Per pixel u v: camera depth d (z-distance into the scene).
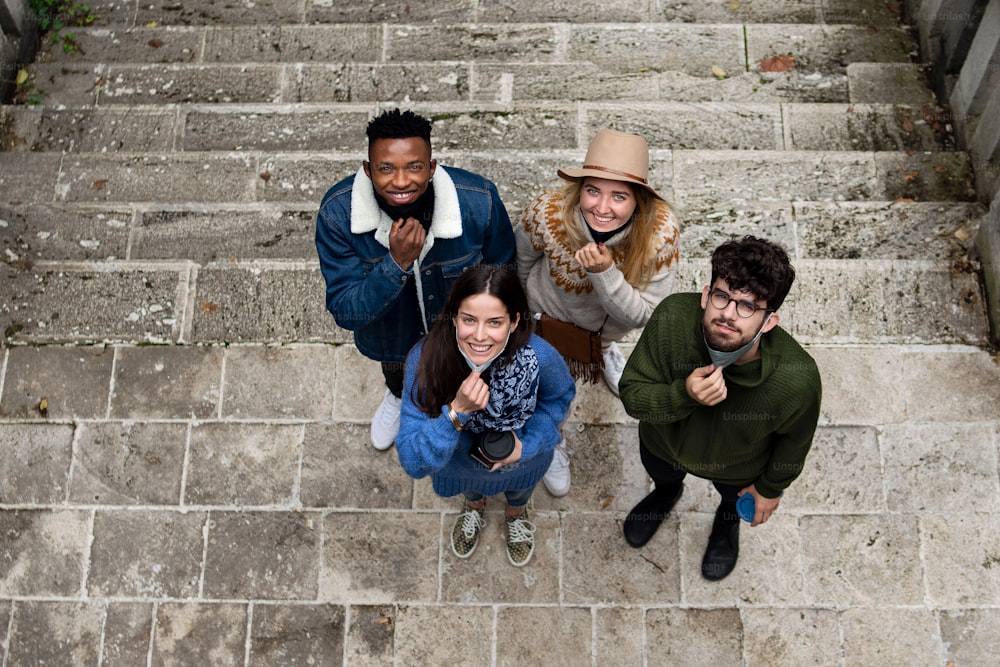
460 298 2.44
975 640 3.59
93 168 4.71
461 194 2.95
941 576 3.69
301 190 4.67
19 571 3.80
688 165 4.66
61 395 4.06
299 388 4.10
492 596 3.75
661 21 5.79
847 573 3.72
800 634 3.65
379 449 3.98
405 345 3.31
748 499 3.10
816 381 2.51
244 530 3.86
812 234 4.40
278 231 4.48
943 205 4.40
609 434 4.02
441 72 5.29
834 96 5.22
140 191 4.66
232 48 5.55
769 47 5.41
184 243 4.43
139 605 3.76
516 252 3.30
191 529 3.86
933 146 4.85
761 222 4.45
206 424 4.03
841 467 3.88
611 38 5.49
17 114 5.01
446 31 5.58
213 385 4.10
